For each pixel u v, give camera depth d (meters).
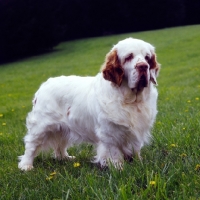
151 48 2.47
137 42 2.42
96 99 2.46
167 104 4.49
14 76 11.80
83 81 2.68
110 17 21.64
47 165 2.74
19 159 2.86
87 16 21.19
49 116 2.71
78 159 2.79
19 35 16.89
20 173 2.55
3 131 3.96
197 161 2.30
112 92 2.41
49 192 2.14
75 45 18.30
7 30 16.75
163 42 14.91
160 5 21.84
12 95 8.24
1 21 16.64
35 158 2.93
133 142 2.45
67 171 2.40
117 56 2.43
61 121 2.70
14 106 6.28
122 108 2.38
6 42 16.88
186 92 5.61
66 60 14.23
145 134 2.50
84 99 2.57
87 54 15.11
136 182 2.11
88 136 2.62
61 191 2.10
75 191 2.09
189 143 2.67
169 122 3.29
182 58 11.41
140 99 2.42
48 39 17.42
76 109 2.61
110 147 2.45
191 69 9.21
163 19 22.12
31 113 2.81
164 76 8.65
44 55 16.80
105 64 2.45
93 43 17.84
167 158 2.43
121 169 2.30
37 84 9.96
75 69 11.79
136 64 2.33
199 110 3.83
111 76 2.40
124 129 2.39
